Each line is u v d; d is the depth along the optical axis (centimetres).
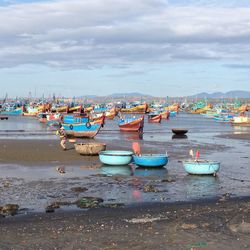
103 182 2058
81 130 4803
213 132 6419
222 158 3095
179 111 18612
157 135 5525
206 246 1097
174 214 1447
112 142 4241
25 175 2217
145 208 1545
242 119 8788
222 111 13838
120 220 1365
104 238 1169
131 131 6069
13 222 1337
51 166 2539
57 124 6844
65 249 1083
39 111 11794
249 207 1558
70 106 14050
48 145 3556
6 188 1870
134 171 2409
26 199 1669
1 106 15600
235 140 4825
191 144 4191
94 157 2944
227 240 1144
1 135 4941
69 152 3145
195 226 1283
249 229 1246
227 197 1761
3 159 2762
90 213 1457
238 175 2320
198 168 2272
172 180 2130
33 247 1098
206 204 1623
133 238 1167
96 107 14688
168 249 1077
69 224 1315
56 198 1692
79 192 1812
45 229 1257
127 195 1766
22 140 3966
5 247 1098
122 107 15725
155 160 2520
